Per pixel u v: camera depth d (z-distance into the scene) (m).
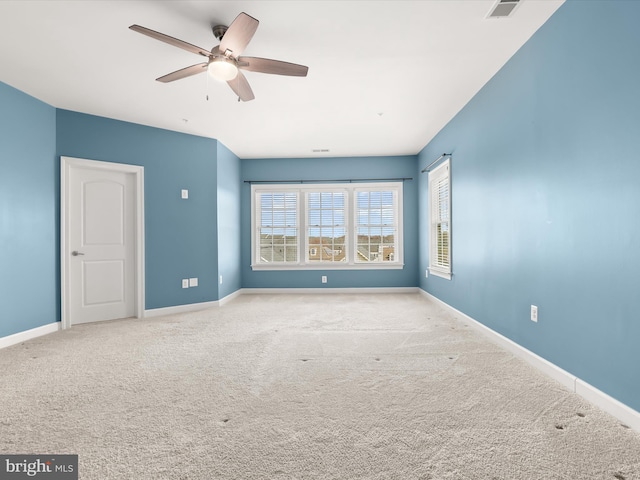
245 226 6.21
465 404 1.97
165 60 2.83
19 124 3.37
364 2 2.14
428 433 1.69
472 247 3.68
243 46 2.20
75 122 3.89
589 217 1.99
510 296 2.89
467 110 3.76
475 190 3.57
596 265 1.94
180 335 3.47
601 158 1.90
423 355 2.82
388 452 1.54
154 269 4.42
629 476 1.37
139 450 1.56
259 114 4.05
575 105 2.09
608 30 1.83
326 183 6.20
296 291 6.17
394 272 6.12
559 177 2.25
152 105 3.75
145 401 2.04
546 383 2.24
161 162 4.51
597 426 1.73
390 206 6.19
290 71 2.46
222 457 1.51
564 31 2.17
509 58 2.84
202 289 4.85
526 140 2.62
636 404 1.70
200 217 4.86
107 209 4.16
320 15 2.26
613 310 1.83
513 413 1.87
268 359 2.75
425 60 2.86
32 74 3.05
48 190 3.68
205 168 4.93
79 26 2.37
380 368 2.54
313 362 2.68
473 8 2.21
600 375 1.92
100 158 4.04
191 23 2.35
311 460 1.49
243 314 4.43
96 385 2.27
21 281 3.37
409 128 4.63
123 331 3.63
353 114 4.08
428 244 5.38
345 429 1.73
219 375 2.43
